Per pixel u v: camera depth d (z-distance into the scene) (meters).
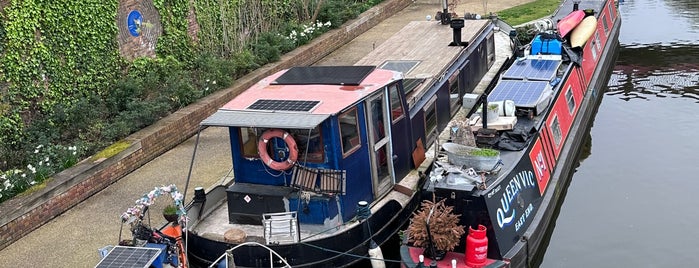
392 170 10.44
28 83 12.93
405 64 12.82
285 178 9.52
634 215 11.39
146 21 15.52
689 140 14.06
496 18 18.11
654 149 13.75
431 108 11.89
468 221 8.93
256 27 18.03
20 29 12.73
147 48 15.59
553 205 11.09
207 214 10.12
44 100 13.23
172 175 12.23
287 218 9.02
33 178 11.09
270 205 9.47
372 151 9.88
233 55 16.70
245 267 9.00
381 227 9.58
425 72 12.38
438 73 12.31
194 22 16.94
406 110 10.71
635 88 16.89
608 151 13.75
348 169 9.42
